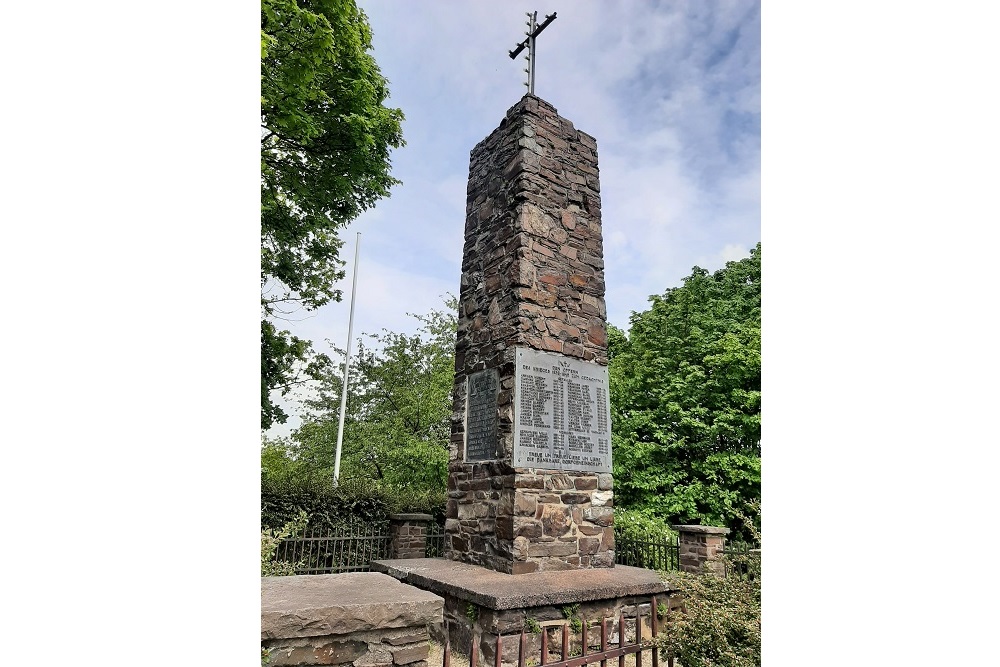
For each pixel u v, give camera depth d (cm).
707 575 461
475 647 254
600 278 751
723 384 1386
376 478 1655
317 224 1179
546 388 659
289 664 217
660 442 1437
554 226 721
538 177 724
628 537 814
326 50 888
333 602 237
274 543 657
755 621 374
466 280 780
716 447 1391
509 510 608
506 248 710
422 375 1780
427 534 956
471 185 822
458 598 546
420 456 1492
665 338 1568
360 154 1131
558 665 294
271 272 1190
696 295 1681
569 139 777
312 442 1817
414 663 242
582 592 540
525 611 512
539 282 686
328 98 1045
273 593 252
